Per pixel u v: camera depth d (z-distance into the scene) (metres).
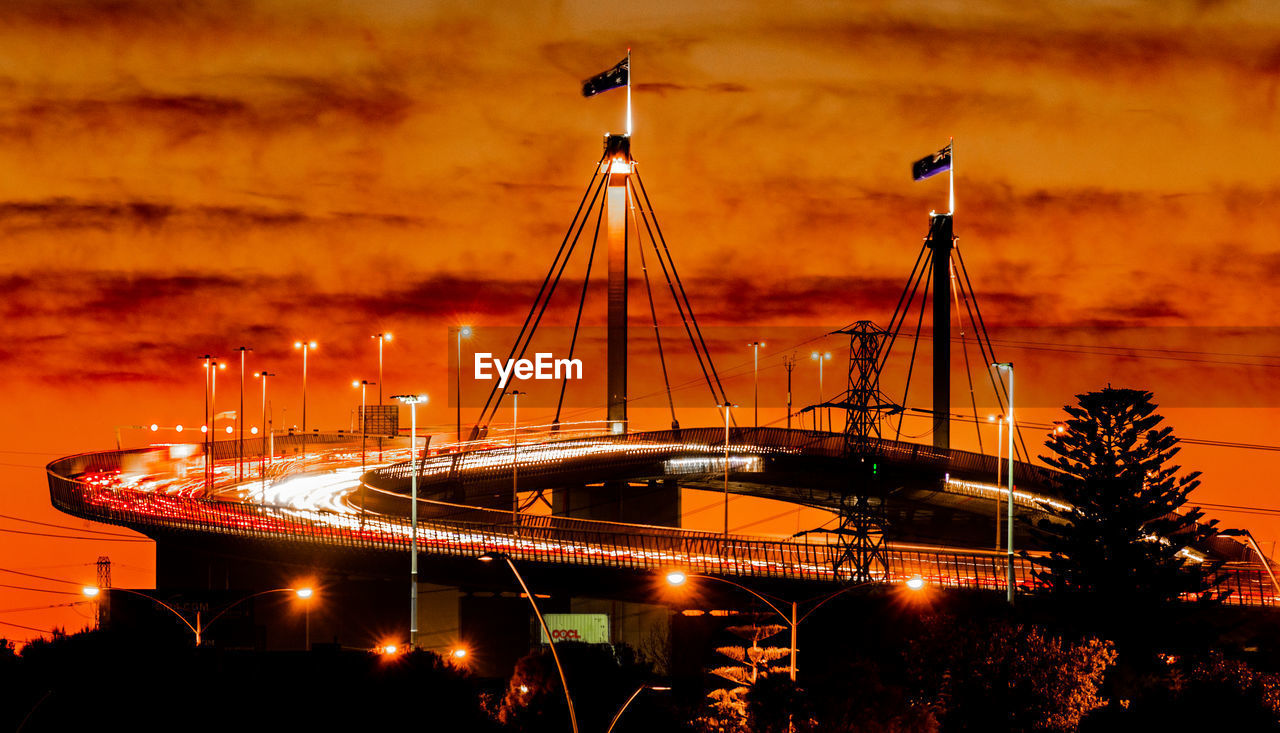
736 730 73.88
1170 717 77.31
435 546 122.38
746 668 98.44
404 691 81.25
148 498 133.75
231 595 125.88
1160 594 123.81
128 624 119.12
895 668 83.62
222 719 79.56
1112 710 79.50
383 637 131.38
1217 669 92.19
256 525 126.81
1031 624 97.81
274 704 79.94
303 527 125.00
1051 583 125.06
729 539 118.88
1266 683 86.81
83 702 82.38
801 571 116.19
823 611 109.69
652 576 119.56
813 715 69.50
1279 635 120.00
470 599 131.38
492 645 130.88
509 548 122.12
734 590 119.44
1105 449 133.00
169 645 93.19
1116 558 127.81
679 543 123.38
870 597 109.56
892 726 70.06
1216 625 121.06
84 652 89.06
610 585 123.38
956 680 80.75
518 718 91.81
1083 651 84.88
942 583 118.62
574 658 95.75
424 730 80.19
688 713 88.75
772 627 106.44
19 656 95.12
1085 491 130.50
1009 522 105.81
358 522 127.31
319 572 132.12
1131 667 109.44
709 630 125.00
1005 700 79.56
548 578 123.62
